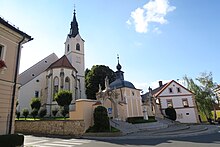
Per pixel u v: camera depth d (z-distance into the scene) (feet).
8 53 43.75
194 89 152.35
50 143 46.85
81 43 174.50
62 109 96.02
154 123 96.84
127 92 122.93
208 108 145.18
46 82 133.28
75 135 64.13
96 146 41.11
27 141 50.88
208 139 48.52
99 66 165.48
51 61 165.07
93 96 156.04
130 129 74.69
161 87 171.32
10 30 43.91
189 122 138.00
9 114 41.60
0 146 32.60
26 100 131.23
